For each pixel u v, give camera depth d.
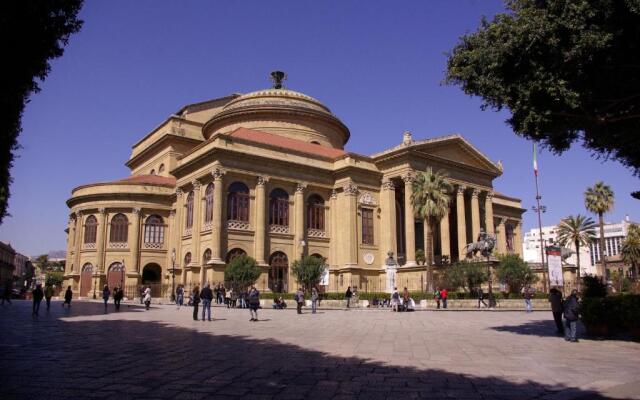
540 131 17.20
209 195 47.97
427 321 25.61
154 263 56.16
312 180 52.84
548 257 26.17
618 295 18.27
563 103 16.17
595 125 17.39
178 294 40.22
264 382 9.84
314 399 8.52
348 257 51.69
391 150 54.38
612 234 153.00
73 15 11.66
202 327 21.52
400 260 56.16
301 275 43.28
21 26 10.66
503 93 16.75
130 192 56.12
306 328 21.28
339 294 44.97
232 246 46.12
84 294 55.88
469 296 44.53
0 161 14.66
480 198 62.22
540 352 14.20
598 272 115.25
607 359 13.02
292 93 64.69
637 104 16.77
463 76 17.50
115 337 17.47
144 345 15.34
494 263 48.31
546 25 14.84
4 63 10.97
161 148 64.50
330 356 13.20
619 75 15.91
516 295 44.62
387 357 13.04
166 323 23.42
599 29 14.52
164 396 8.66
